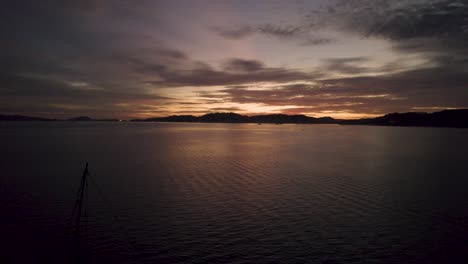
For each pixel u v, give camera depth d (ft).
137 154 234.17
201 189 118.21
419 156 236.02
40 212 89.56
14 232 75.20
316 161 200.75
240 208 94.43
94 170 158.92
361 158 219.82
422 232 76.69
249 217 86.63
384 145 348.18
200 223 81.76
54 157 212.43
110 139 412.57
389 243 70.38
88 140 387.34
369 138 503.61
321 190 117.50
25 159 201.05
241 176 144.25
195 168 166.91
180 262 61.36
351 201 102.83
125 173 150.61
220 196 107.96
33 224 80.28
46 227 78.48
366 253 65.57
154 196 107.55
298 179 138.10
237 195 109.50
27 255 63.82
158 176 143.33
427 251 66.69
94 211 91.15
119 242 70.18
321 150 280.10
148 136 497.05
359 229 78.33
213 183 128.98
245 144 343.26
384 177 144.36
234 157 218.18
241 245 68.90
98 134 553.23
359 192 114.73
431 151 277.44
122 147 293.43
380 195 110.63
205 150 269.03
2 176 141.28
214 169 163.84
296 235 74.38
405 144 364.99
